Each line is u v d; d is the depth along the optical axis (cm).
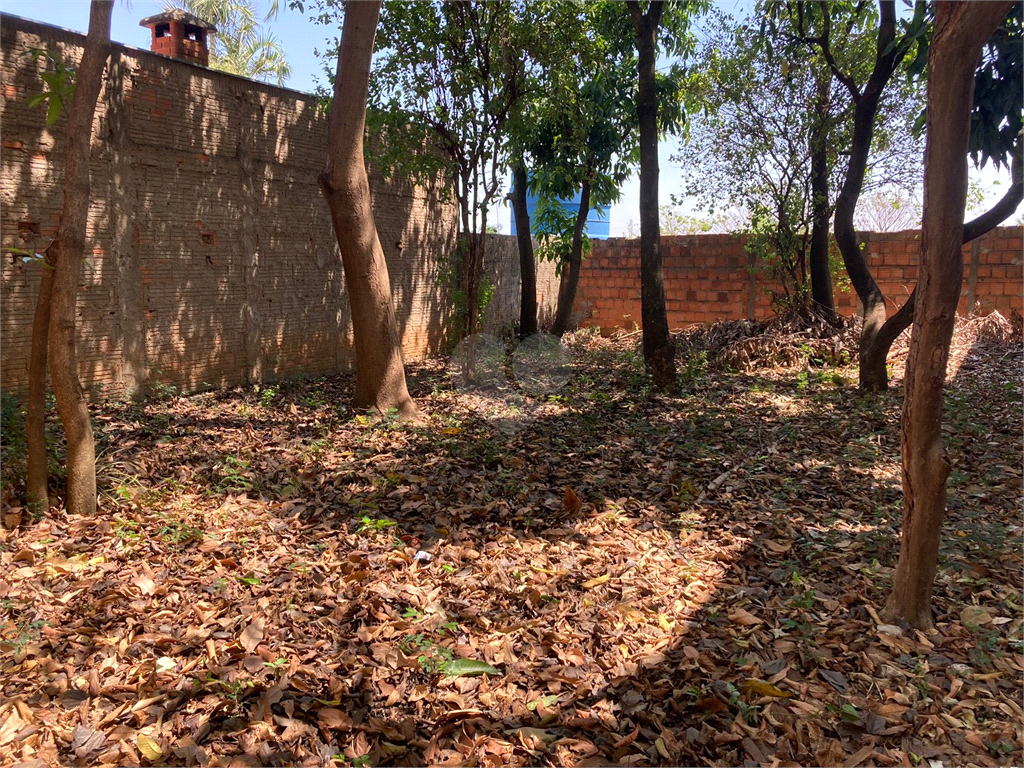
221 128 816
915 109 1031
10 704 267
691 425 711
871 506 492
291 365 930
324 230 966
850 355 1087
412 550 414
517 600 359
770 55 1038
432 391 894
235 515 459
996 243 1212
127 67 718
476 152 885
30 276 660
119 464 509
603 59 962
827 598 363
